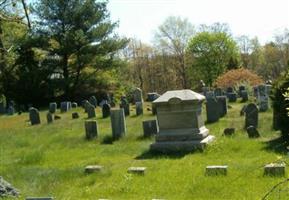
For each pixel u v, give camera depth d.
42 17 46.94
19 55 48.41
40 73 48.56
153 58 88.06
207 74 81.94
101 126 24.52
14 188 11.54
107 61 49.97
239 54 85.06
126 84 53.81
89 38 48.06
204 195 10.21
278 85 17.09
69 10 47.25
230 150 15.51
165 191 10.85
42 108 46.81
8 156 18.03
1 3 16.20
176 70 85.75
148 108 30.97
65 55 48.91
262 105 24.70
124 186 11.42
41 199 9.26
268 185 10.39
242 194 9.97
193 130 17.02
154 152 16.77
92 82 50.16
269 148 15.09
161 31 85.25
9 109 41.09
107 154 17.08
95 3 48.69
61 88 49.03
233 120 22.50
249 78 49.03
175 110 17.14
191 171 12.53
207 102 22.77
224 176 11.62
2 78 49.00
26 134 24.39
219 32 81.75
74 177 13.20
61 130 24.50
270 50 91.12
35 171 14.23
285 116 16.30
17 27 35.91
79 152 17.89
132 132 21.20
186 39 84.38
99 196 10.93
